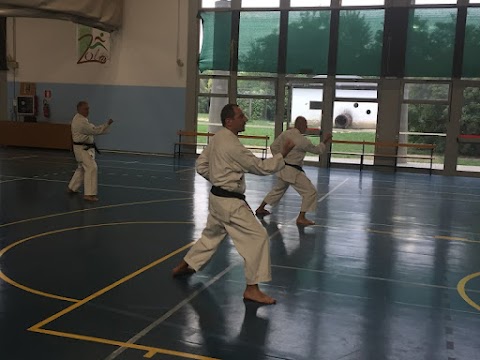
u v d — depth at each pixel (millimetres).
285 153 4430
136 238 6488
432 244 6688
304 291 4746
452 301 4586
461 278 5273
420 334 3850
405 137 15703
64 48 18438
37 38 18656
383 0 15391
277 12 16281
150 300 4379
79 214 7836
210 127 17406
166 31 17328
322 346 3604
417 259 5957
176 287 4727
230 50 16750
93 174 9000
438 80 15188
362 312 4266
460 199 10570
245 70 16750
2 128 18609
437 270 5539
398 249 6379
